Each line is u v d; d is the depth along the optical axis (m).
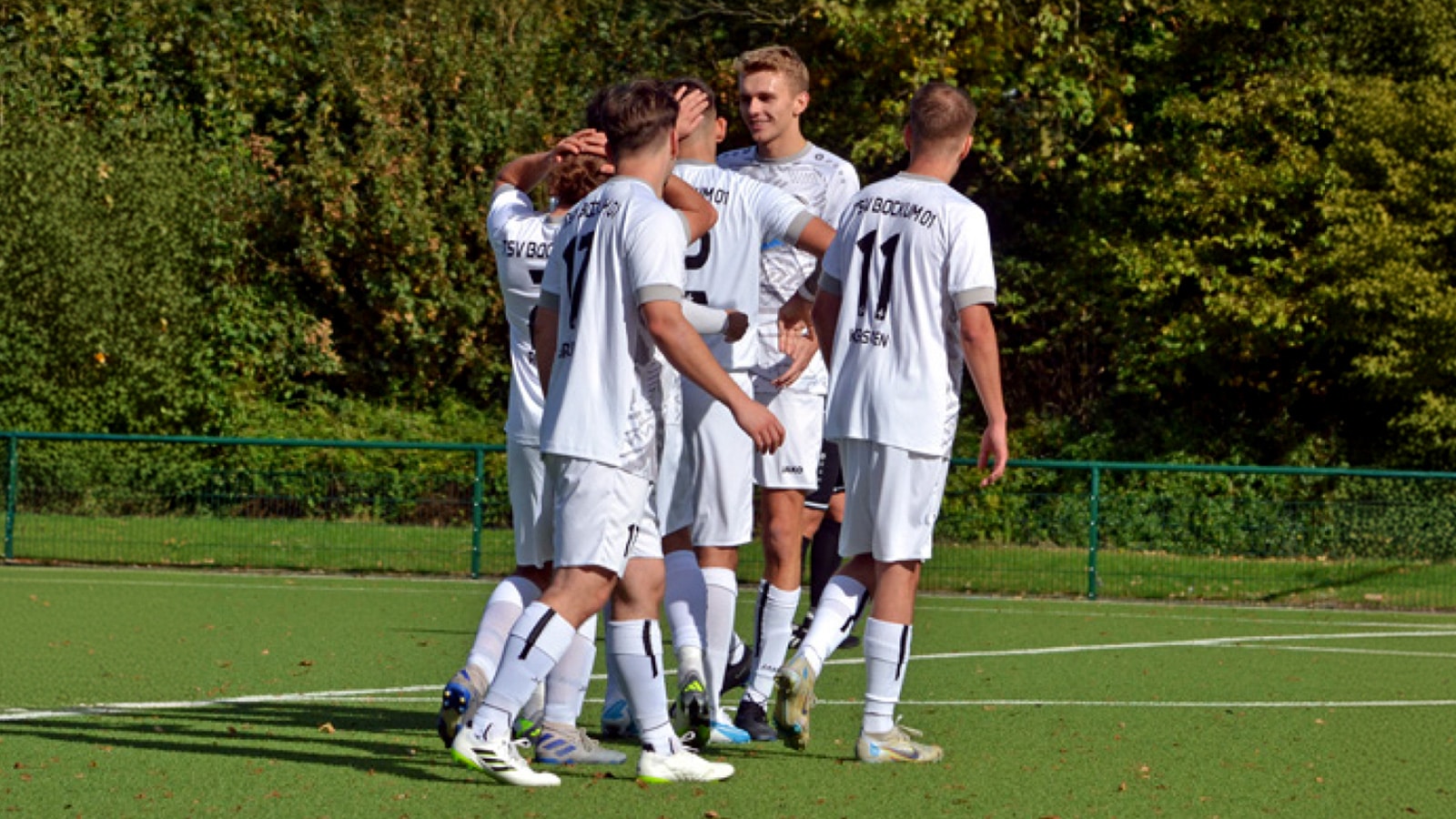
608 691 26.22
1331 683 35.12
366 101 89.88
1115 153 87.62
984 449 23.17
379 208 88.81
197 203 86.44
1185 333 85.81
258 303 90.44
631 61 96.94
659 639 22.22
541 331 22.17
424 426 88.56
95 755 23.30
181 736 25.08
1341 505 59.06
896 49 85.62
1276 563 59.00
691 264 25.53
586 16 97.25
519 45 94.06
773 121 27.41
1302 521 59.09
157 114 87.94
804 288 25.81
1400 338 80.75
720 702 28.80
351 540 61.31
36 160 81.25
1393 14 84.12
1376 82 82.31
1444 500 58.50
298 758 23.33
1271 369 90.00
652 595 22.25
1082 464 58.69
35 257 80.19
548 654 21.27
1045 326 95.25
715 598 25.47
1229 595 58.47
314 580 56.53
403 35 92.25
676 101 22.33
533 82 94.81
